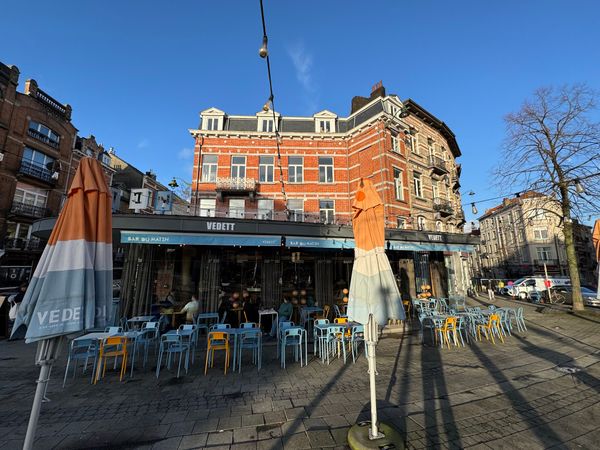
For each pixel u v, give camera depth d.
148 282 10.02
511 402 4.43
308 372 5.91
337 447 3.29
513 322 11.09
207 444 3.38
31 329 2.54
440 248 12.76
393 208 17.38
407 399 4.55
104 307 2.95
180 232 8.65
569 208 12.61
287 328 6.56
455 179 25.47
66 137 24.31
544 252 36.25
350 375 5.69
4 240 19.56
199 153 19.12
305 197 19.12
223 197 18.59
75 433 3.64
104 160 29.03
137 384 5.34
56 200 23.16
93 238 3.05
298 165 19.89
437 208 20.47
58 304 2.66
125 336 5.81
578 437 3.49
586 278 40.53
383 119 18.22
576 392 4.79
